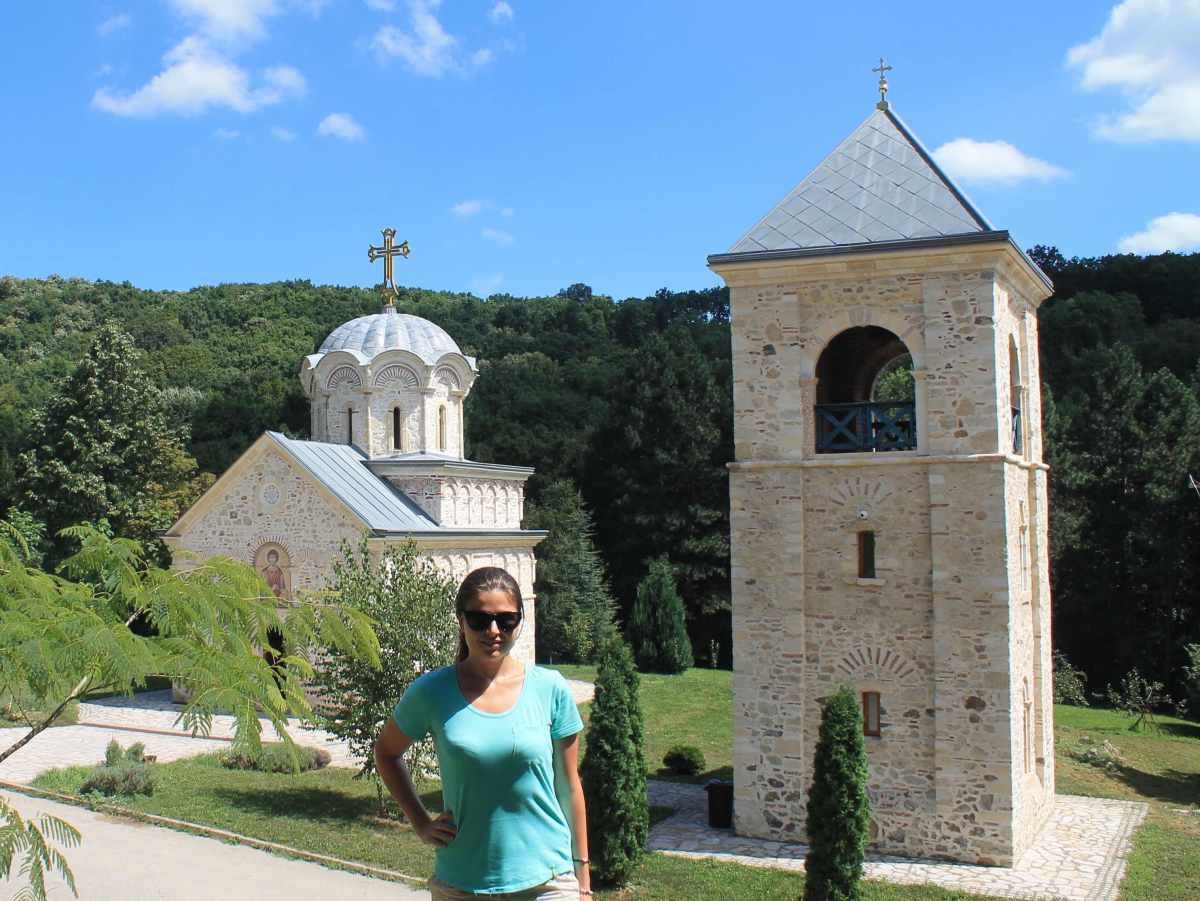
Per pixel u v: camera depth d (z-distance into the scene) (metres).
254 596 10.80
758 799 20.86
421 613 21.59
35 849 8.86
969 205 20.06
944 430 19.80
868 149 22.16
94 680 9.45
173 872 17.25
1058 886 18.00
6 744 27.95
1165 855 19.77
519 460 61.47
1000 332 20.02
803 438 20.77
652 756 28.92
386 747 6.16
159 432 48.41
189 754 27.11
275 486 33.94
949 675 19.55
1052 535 47.41
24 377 72.19
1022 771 20.16
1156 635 46.41
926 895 17.47
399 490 36.19
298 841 19.02
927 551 19.89
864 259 20.06
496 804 5.82
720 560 54.03
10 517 41.88
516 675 6.18
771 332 21.03
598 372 70.56
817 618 20.64
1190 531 46.66
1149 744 31.44
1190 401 47.62
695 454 53.88
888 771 19.98
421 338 39.22
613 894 17.50
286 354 81.75
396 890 16.64
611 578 56.19
